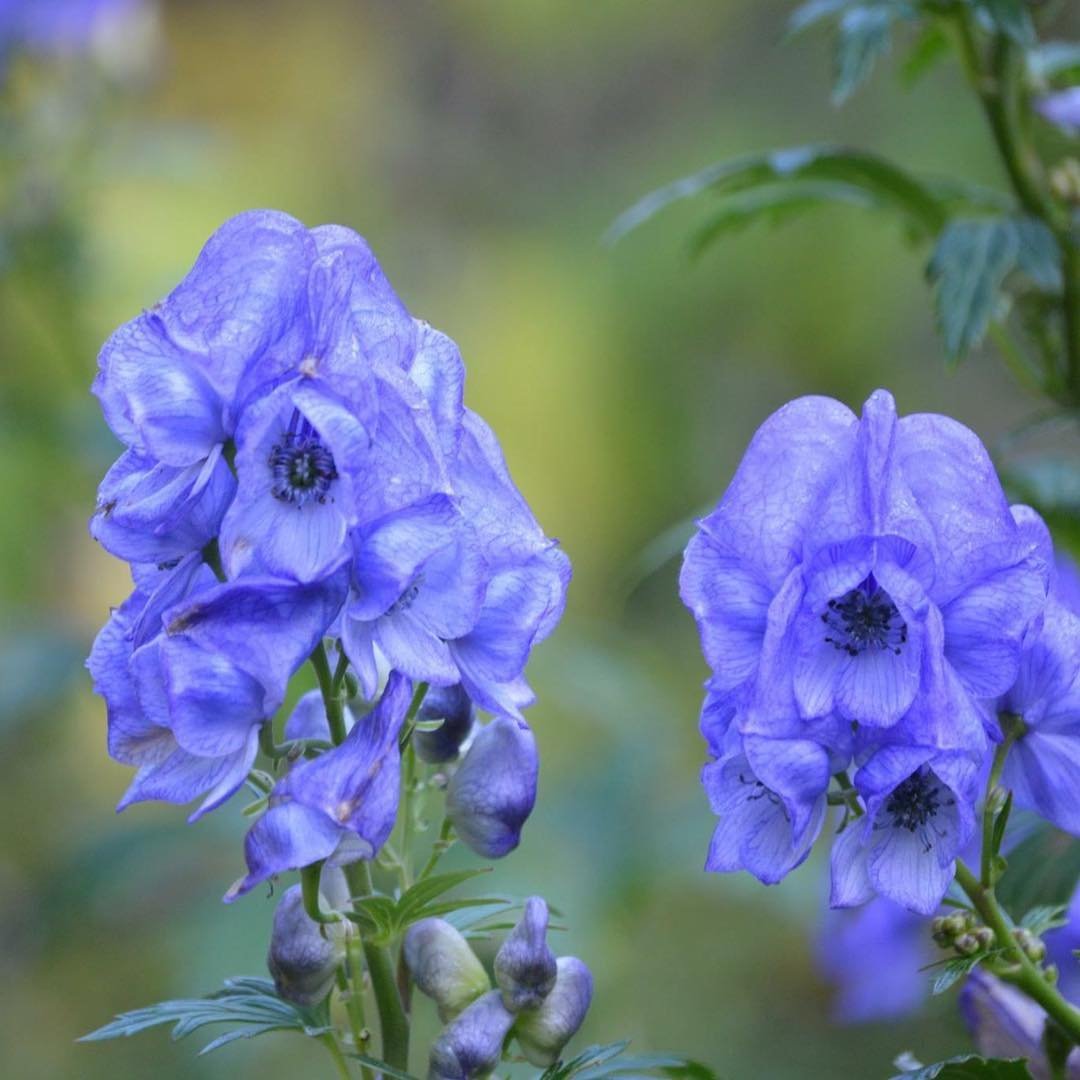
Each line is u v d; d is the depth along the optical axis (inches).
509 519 33.4
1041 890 36.7
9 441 63.4
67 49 63.5
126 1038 60.5
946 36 39.5
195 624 32.5
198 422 32.8
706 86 101.0
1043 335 40.0
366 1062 33.5
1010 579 33.0
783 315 88.7
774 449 33.2
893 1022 52.2
